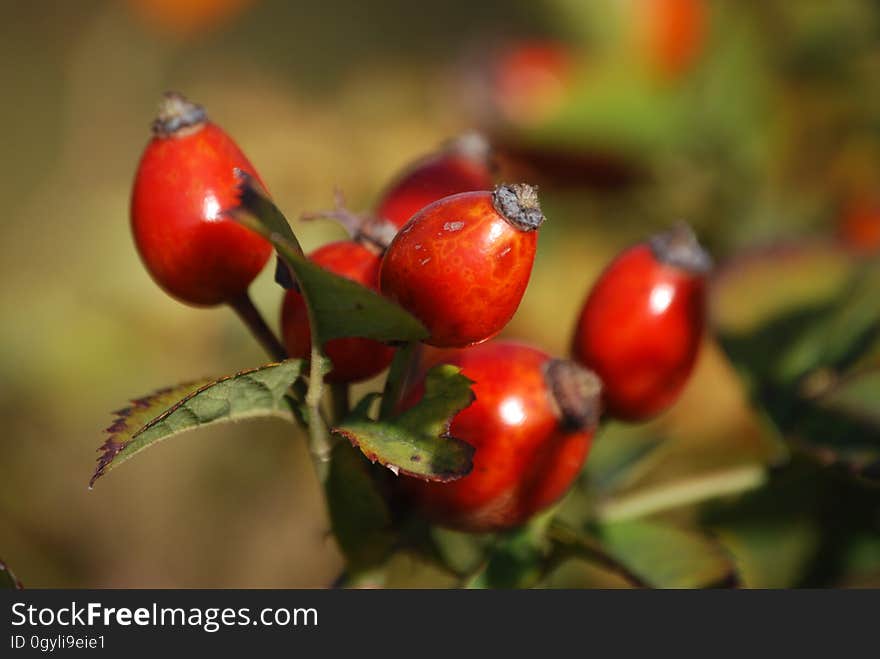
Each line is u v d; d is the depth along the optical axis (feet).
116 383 1.22
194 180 0.62
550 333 0.97
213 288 0.63
